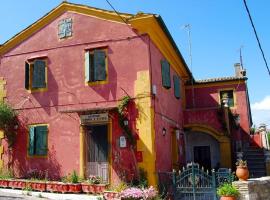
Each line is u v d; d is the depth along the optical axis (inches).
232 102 948.6
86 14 653.3
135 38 604.4
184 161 802.2
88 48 634.2
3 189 593.3
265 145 869.2
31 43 695.1
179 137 764.0
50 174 621.6
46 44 679.1
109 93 603.5
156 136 583.5
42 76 662.5
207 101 954.1
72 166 609.0
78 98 626.5
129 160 567.5
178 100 817.5
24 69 692.1
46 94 657.6
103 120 596.7
